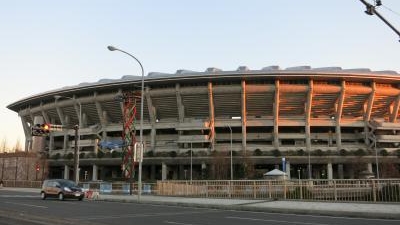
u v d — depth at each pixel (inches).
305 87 3565.5
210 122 3718.0
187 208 924.0
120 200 1235.2
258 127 3821.4
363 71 3742.6
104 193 1748.3
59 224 557.9
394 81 3678.6
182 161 3580.2
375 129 3693.4
